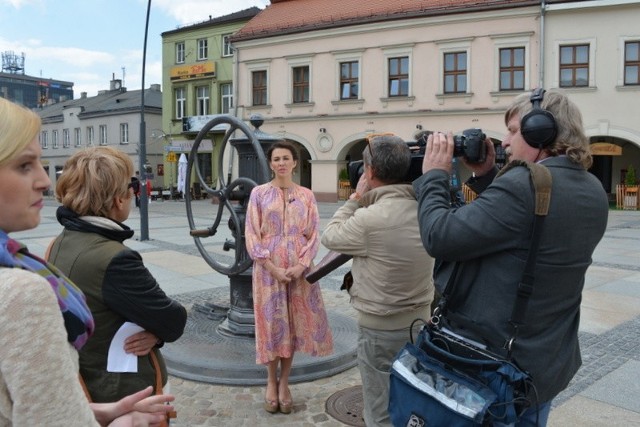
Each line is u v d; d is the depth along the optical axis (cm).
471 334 180
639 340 511
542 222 168
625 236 1348
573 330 185
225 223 1636
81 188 195
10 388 106
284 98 2700
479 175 231
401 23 2384
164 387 206
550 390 178
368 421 258
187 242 1173
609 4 2045
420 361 183
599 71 2100
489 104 2262
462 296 184
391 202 247
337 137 2584
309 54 2612
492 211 171
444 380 175
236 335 473
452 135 202
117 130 3984
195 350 442
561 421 347
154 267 857
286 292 362
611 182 2461
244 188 460
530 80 2191
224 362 413
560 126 181
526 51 2184
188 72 3306
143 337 194
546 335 176
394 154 249
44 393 107
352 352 441
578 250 173
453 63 2330
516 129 194
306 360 418
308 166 3006
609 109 2103
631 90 2073
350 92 2558
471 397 167
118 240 198
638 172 2398
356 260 259
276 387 362
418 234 245
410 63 2391
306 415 353
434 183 192
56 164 4609
